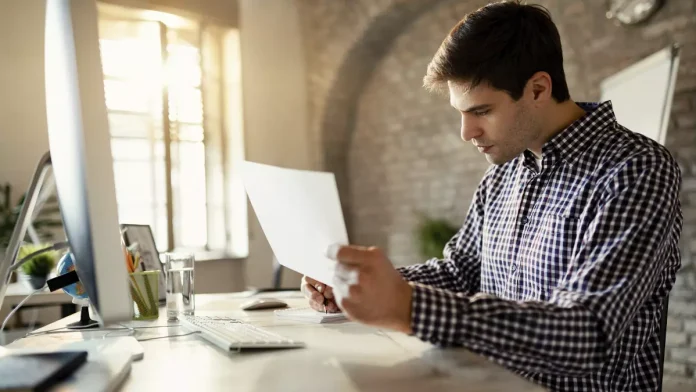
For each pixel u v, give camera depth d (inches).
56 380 30.9
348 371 34.8
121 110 157.6
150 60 161.6
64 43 32.9
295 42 189.8
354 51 186.9
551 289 48.6
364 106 198.1
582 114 50.4
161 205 162.6
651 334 47.0
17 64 142.9
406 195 189.9
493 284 55.8
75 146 32.9
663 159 44.0
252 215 176.7
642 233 40.6
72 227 34.2
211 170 174.6
